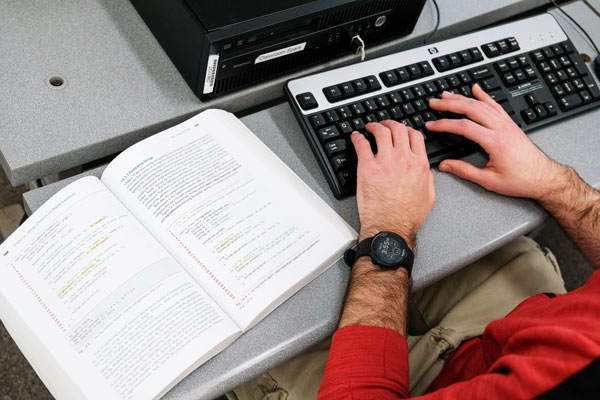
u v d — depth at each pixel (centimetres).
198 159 73
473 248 76
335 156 77
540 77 92
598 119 93
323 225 71
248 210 70
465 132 81
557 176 82
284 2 77
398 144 77
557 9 108
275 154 78
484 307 93
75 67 79
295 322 66
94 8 86
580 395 48
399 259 70
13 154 70
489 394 54
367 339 65
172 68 83
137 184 70
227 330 62
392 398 63
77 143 73
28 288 62
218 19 72
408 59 87
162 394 58
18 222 96
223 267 66
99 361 59
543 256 101
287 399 85
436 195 80
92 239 65
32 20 82
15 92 75
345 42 88
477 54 90
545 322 58
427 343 85
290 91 80
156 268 64
